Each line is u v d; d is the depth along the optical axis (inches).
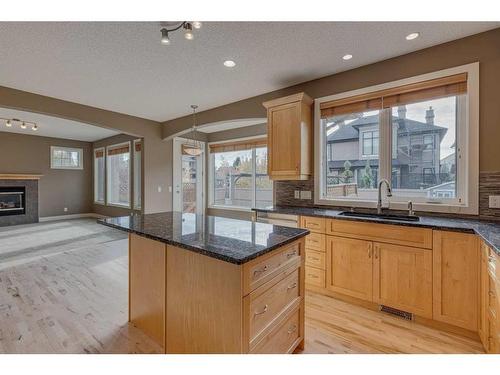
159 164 222.5
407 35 92.2
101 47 98.7
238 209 246.7
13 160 265.1
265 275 59.2
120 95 151.5
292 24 85.7
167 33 82.9
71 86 137.3
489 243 61.6
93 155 319.9
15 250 169.8
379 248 93.5
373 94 112.7
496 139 88.8
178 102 164.7
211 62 111.7
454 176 99.6
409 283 87.8
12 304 98.1
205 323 60.3
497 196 88.7
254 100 154.5
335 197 129.0
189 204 252.2
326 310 96.2
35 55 104.1
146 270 77.9
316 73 122.7
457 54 95.0
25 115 196.5
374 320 89.6
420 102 104.5
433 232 83.2
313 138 130.5
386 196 112.5
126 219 90.7
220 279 57.2
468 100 92.7
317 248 108.7
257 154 238.7
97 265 141.2
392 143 112.1
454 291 80.1
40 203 283.9
